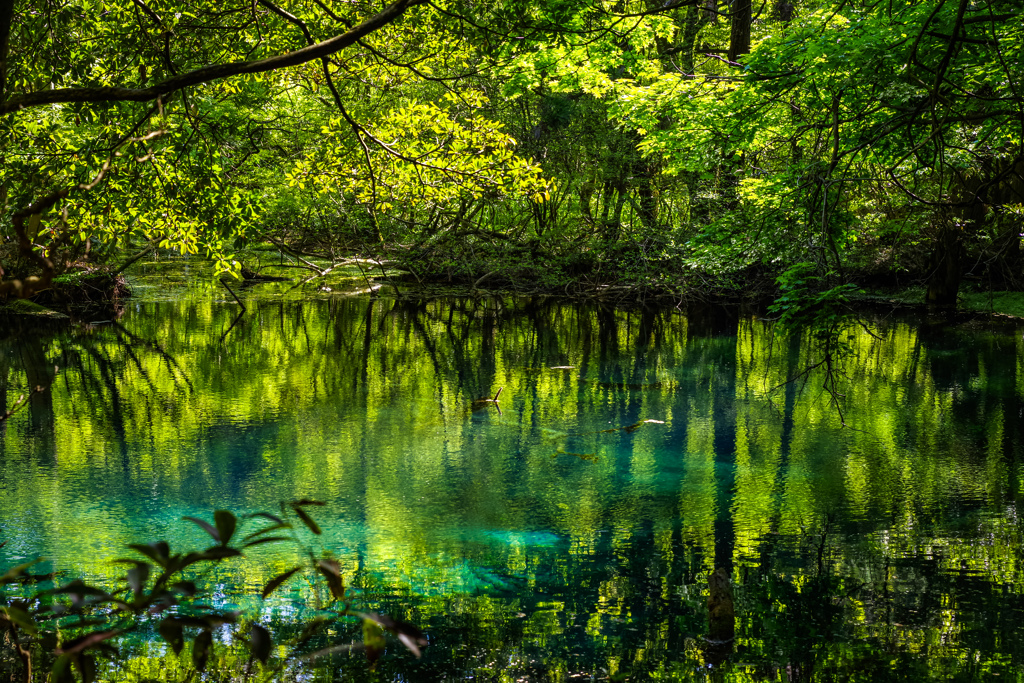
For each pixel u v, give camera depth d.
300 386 15.02
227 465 10.23
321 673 5.27
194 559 1.43
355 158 9.21
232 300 26.69
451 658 5.52
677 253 24.94
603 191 28.80
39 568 6.92
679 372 16.56
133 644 5.54
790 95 11.67
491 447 11.20
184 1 8.09
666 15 15.41
